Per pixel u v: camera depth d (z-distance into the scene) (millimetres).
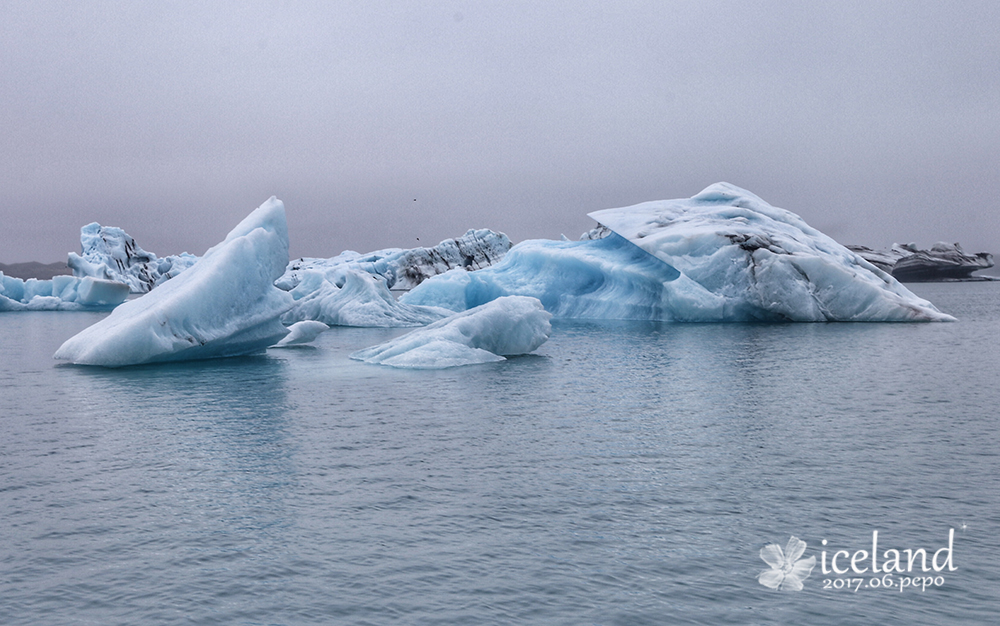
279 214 18047
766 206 31812
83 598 4371
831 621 4105
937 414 9828
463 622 4059
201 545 5172
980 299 47375
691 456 7598
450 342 16188
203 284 16078
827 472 6965
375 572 4703
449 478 6812
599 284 32906
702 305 27469
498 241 84438
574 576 4645
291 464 7355
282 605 4262
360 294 29859
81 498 6270
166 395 11781
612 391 11953
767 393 11648
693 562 4859
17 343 22359
